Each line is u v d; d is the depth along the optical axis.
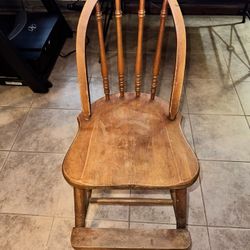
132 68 1.83
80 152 0.77
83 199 0.85
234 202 1.13
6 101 1.61
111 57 1.92
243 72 1.79
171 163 0.73
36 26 1.80
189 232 0.98
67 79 1.76
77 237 0.89
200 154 1.31
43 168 1.26
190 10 2.36
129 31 2.20
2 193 1.18
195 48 2.01
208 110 1.53
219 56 1.93
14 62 1.44
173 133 0.82
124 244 0.88
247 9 2.30
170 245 0.87
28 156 1.31
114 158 0.75
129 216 1.10
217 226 1.07
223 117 1.49
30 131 1.43
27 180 1.22
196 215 1.10
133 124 0.85
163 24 0.81
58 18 1.91
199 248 1.01
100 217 1.10
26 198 1.16
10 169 1.26
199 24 2.28
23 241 1.04
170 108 0.84
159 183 0.69
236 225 1.07
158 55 0.87
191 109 1.54
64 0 2.37
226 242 1.03
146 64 1.85
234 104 1.56
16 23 1.80
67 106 1.57
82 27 0.76
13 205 1.14
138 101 0.95
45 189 1.19
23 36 1.71
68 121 1.48
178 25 0.75
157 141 0.79
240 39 2.09
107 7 2.09
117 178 0.70
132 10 2.34
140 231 0.91
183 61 0.77
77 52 0.77
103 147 0.78
